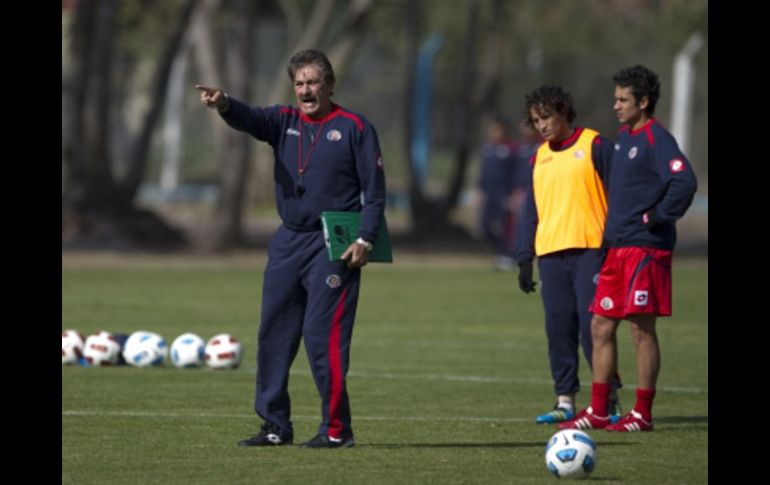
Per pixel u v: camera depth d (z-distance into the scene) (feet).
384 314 244.01
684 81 550.36
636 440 117.70
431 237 430.61
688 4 525.75
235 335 203.51
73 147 362.74
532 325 228.22
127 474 97.19
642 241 120.88
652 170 120.67
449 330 219.00
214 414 128.67
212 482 94.17
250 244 395.75
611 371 124.16
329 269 107.04
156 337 167.73
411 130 431.02
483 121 449.06
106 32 371.76
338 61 442.09
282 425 110.11
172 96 616.39
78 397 138.51
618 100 122.31
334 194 107.76
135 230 372.17
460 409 136.77
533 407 138.92
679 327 229.25
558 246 127.95
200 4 402.31
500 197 352.69
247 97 355.97
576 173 127.85
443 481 95.35
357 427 122.83
